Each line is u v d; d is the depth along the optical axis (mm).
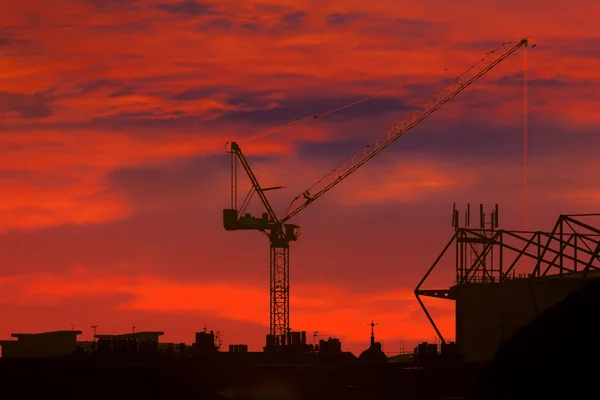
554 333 124500
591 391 121000
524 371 124500
